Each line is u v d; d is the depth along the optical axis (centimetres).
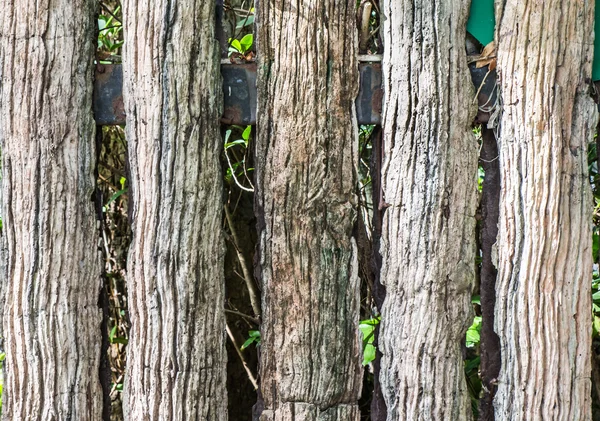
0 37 199
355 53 199
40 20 198
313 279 199
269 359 201
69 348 201
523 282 195
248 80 200
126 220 283
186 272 197
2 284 204
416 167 196
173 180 195
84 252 203
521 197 195
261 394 202
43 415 202
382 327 202
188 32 195
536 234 194
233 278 279
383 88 198
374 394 207
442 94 194
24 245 200
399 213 198
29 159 199
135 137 198
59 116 198
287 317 200
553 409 195
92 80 203
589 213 197
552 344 195
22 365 202
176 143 195
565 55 194
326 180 198
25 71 198
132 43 196
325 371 200
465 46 198
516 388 196
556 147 193
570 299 195
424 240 196
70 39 199
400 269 198
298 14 196
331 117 198
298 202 198
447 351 198
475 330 244
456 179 196
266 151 198
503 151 196
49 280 200
